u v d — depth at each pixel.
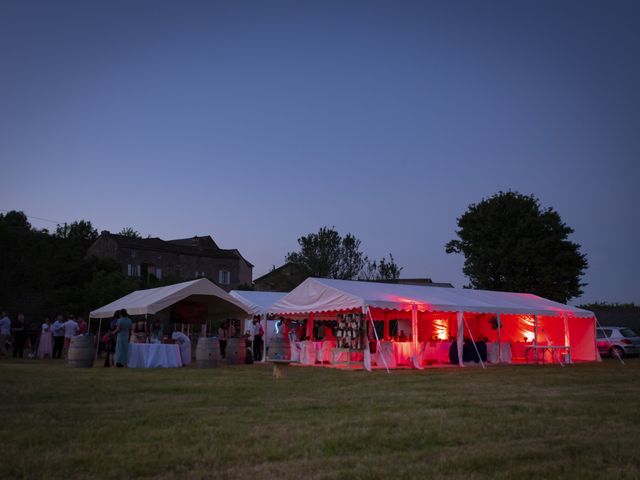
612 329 27.00
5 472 4.28
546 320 23.98
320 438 5.63
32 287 32.56
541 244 38.09
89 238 61.62
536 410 7.85
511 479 4.28
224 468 4.52
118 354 15.85
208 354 16.20
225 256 54.88
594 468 4.65
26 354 22.86
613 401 8.93
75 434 5.73
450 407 8.07
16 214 45.97
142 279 47.75
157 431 5.92
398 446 5.37
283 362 13.13
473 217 41.50
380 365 17.00
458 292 21.14
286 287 44.25
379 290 18.41
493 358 19.80
